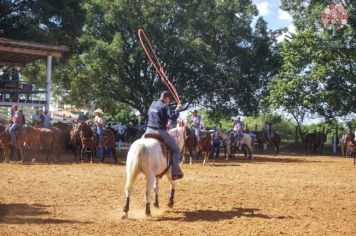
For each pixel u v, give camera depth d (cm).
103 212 1042
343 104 4391
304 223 976
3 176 1614
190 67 4678
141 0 4534
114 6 4478
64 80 4688
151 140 1015
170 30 4716
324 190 1490
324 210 1132
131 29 4572
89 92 4638
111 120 5194
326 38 4269
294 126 5784
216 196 1291
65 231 859
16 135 2139
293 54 4444
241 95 5006
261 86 5047
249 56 4872
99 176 1680
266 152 4219
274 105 4506
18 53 2756
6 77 3139
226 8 4753
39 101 2883
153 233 860
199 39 4447
